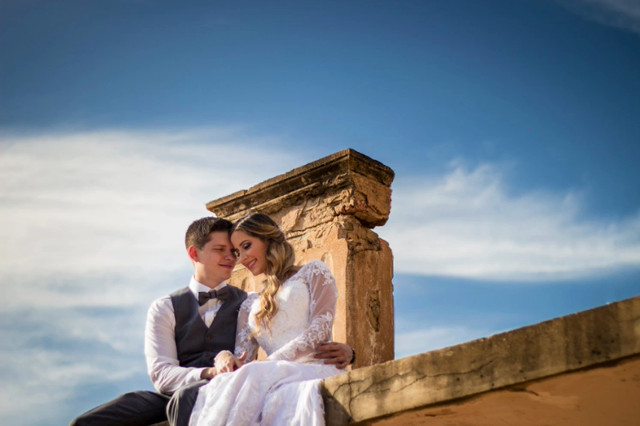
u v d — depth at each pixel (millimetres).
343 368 4715
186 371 4852
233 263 5371
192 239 5383
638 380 3371
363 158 6051
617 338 3291
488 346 3623
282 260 5023
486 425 3873
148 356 5082
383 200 6164
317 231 6078
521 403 3648
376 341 5824
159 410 4949
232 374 4387
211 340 5160
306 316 4859
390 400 3861
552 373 3416
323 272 4930
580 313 3412
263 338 4934
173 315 5215
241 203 6559
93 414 4812
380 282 6016
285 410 4164
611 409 3613
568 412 3684
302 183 6227
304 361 4691
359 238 6020
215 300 5297
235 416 4199
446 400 3693
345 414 3998
